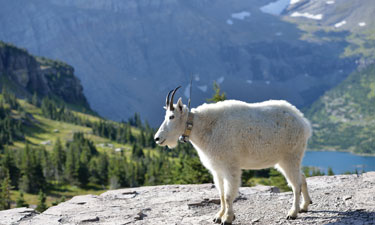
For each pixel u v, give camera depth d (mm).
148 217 7902
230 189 6738
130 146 160375
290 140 6953
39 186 88188
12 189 88875
